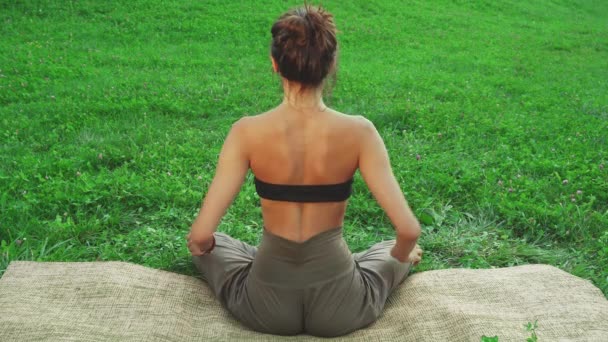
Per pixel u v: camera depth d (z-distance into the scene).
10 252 3.63
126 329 2.73
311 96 2.44
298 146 2.45
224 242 3.18
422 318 2.83
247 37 12.12
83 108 7.01
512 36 14.94
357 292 2.75
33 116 6.74
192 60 10.08
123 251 3.79
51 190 4.50
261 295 2.70
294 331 2.76
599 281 3.54
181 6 13.44
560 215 4.26
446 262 3.84
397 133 6.65
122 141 5.85
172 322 2.83
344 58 11.23
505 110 7.87
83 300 2.94
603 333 2.69
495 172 5.13
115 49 10.58
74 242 3.88
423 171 5.12
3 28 11.20
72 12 12.48
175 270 3.56
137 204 4.43
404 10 15.95
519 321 2.78
